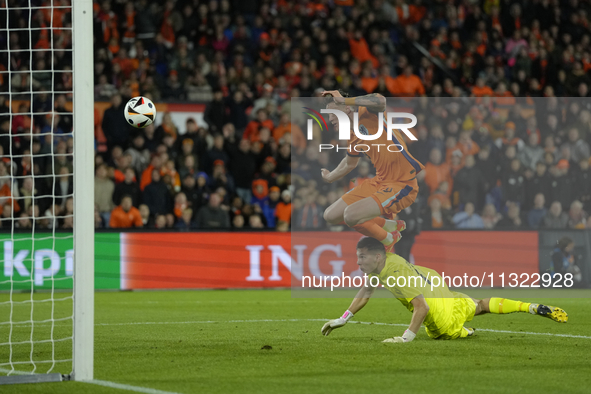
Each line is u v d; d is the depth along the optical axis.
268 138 32.78
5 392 9.12
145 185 30.27
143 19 37.78
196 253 27.97
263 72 37.62
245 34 39.00
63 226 28.48
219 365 11.08
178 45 37.38
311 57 38.84
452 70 40.06
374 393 8.99
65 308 21.08
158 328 16.22
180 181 31.12
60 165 29.39
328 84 37.38
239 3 40.25
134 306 21.75
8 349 13.12
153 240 27.70
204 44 38.47
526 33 41.50
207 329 15.98
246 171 31.98
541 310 13.50
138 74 36.09
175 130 32.53
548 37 41.78
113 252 27.27
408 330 13.45
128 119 16.19
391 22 41.81
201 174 31.23
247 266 28.30
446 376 10.09
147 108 16.25
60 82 34.50
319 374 10.26
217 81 36.78
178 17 38.25
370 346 13.01
